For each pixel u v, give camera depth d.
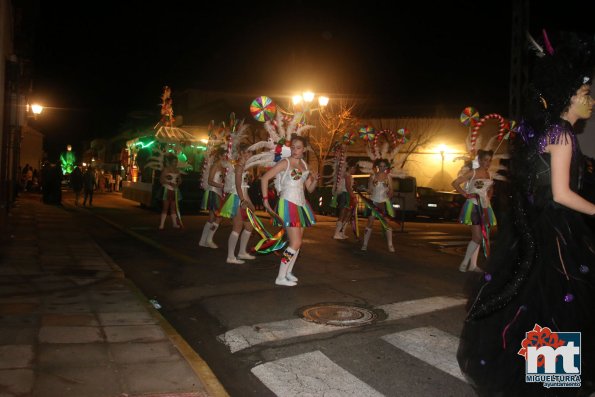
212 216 9.95
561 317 2.80
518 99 11.02
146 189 19.92
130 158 25.31
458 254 10.20
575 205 2.71
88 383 3.58
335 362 4.25
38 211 16.80
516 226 2.95
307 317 5.44
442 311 5.72
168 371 3.83
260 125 25.66
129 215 17.23
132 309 5.40
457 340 4.77
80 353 4.11
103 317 5.09
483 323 2.98
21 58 14.02
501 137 8.05
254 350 4.55
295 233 6.66
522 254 2.88
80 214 17.27
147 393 3.46
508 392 2.86
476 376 2.98
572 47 2.85
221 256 9.03
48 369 3.78
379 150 10.69
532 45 3.10
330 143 24.50
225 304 5.93
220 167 9.54
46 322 4.85
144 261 8.55
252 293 6.42
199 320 5.45
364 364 4.21
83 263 7.77
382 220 10.16
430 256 9.81
